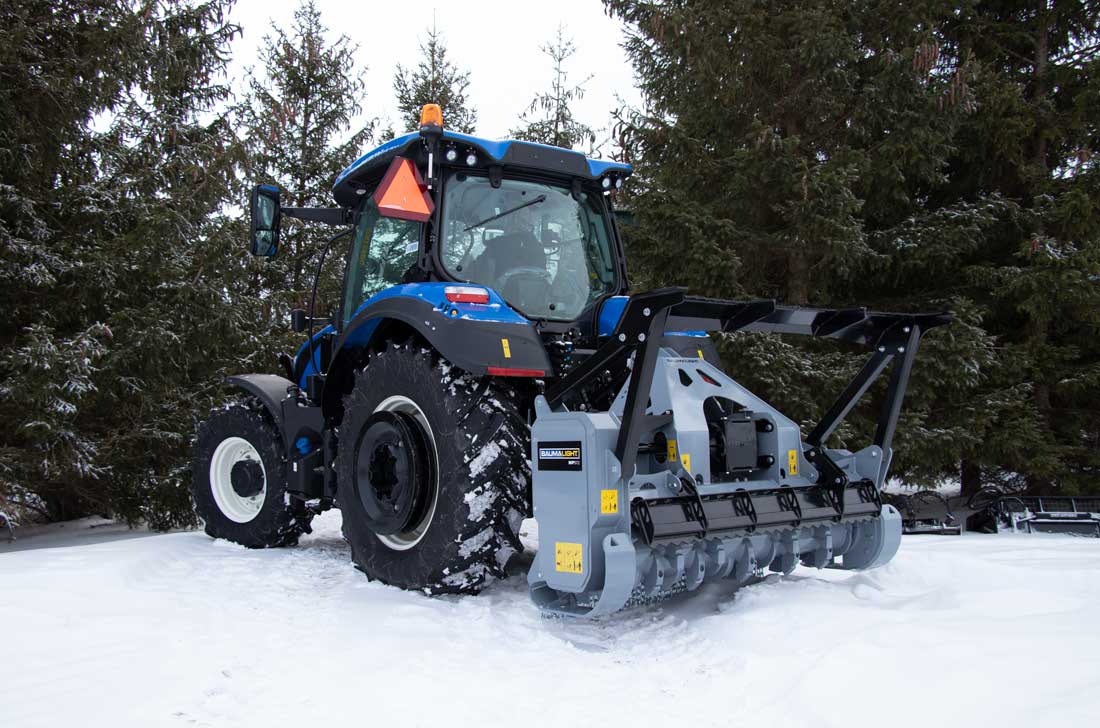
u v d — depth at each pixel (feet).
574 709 7.66
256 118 37.11
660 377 11.39
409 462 11.95
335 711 7.64
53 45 24.54
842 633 9.34
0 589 11.69
